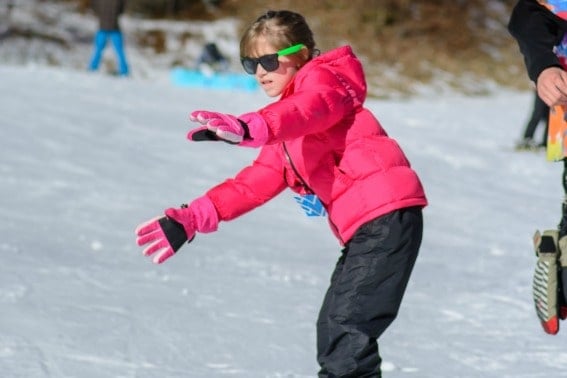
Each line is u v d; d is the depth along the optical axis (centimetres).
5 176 1797
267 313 1058
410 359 918
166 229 714
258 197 746
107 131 2478
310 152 717
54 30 5428
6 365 820
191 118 616
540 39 701
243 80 4394
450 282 1270
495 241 1622
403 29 6256
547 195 2194
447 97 5372
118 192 1786
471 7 6719
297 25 732
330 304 715
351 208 710
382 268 694
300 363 888
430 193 2078
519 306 1145
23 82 3244
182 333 958
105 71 5053
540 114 2891
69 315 984
